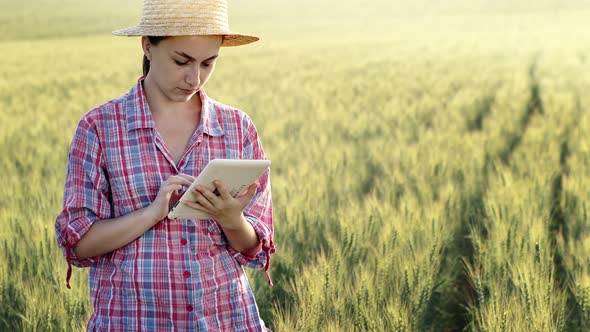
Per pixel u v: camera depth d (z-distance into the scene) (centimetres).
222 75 2117
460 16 6794
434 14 7231
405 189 647
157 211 221
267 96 1447
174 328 229
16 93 1762
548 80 1553
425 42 3841
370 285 400
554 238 568
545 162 726
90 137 230
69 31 5362
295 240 509
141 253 228
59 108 1348
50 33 5228
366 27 5703
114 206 233
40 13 6575
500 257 449
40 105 1395
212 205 220
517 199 554
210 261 234
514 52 2892
